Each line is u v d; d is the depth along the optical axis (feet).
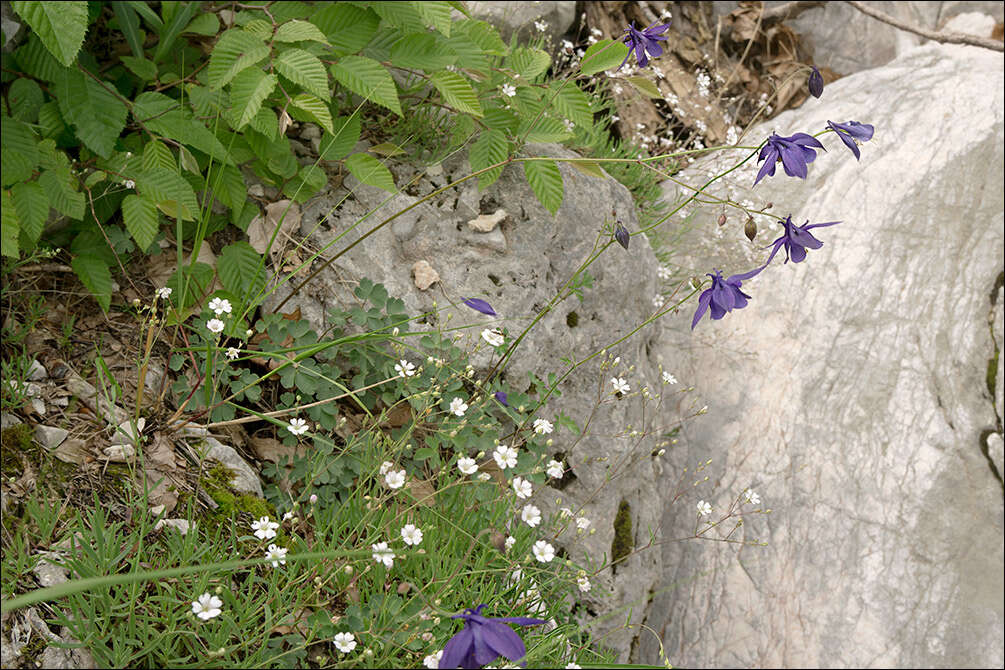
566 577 8.05
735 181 13.66
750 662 11.59
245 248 8.37
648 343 11.30
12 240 6.45
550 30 13.20
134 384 7.43
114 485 6.65
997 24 16.67
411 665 6.22
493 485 8.44
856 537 11.96
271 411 8.17
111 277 8.04
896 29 17.37
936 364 12.75
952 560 11.99
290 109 8.26
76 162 7.71
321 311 8.52
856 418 12.44
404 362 7.61
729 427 12.33
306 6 8.68
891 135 14.01
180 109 7.89
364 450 7.95
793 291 12.99
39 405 6.83
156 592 6.13
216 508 6.97
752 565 11.83
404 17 8.39
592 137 11.41
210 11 8.84
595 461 9.67
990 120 13.73
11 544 5.91
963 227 13.33
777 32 16.38
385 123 9.76
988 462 12.38
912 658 11.64
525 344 8.96
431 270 8.87
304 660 6.26
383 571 6.79
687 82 15.25
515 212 9.43
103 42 8.80
